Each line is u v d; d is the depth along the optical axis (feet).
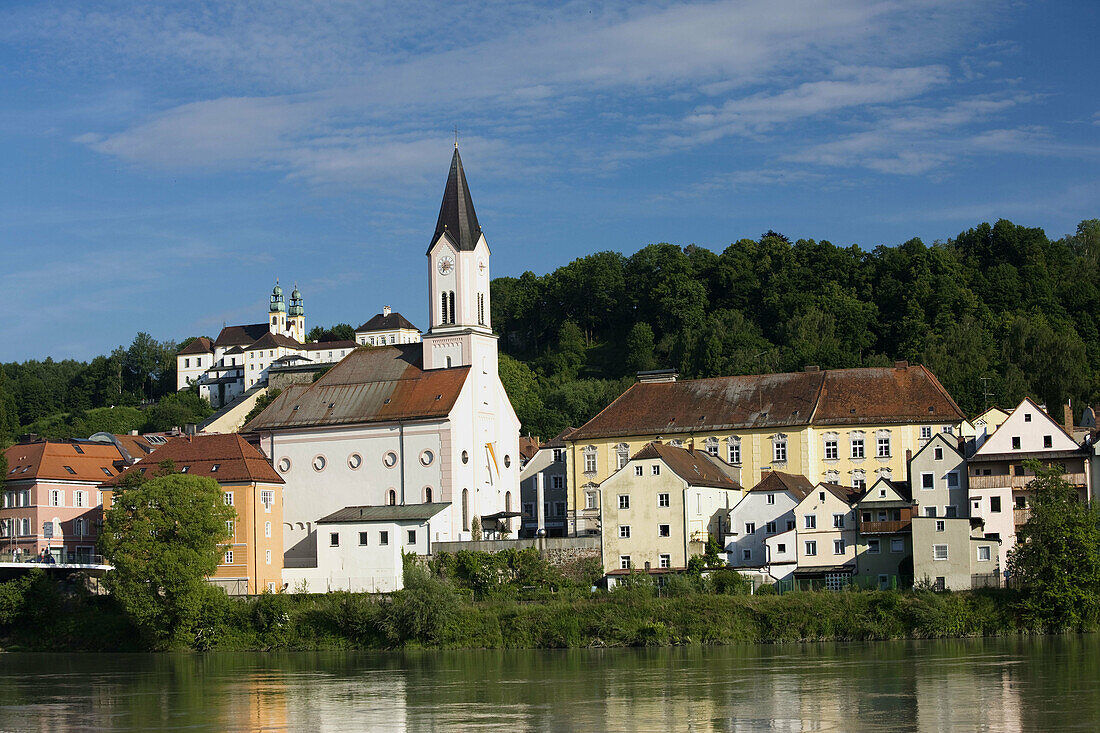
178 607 429.38
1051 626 384.68
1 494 523.29
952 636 385.09
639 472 450.71
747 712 287.07
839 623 393.09
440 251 524.52
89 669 395.55
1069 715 273.95
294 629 430.61
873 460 493.36
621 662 364.99
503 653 398.01
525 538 483.10
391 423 503.20
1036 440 432.25
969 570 398.62
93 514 549.95
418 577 424.05
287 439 517.96
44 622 461.37
